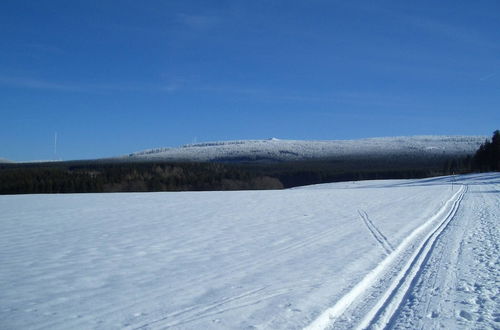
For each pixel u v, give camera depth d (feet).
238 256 31.86
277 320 18.58
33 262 30.09
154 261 30.22
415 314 20.02
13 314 19.51
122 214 62.28
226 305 20.54
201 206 76.23
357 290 23.43
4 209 70.44
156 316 19.11
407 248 36.27
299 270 27.40
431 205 79.61
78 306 20.54
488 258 31.60
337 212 65.77
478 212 66.74
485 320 19.21
